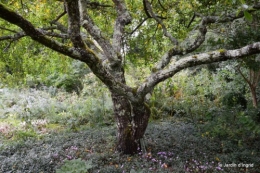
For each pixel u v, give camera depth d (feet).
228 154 17.22
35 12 19.13
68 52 10.81
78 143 20.10
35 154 17.35
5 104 41.11
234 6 15.75
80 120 31.24
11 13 8.48
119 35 16.75
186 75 42.42
